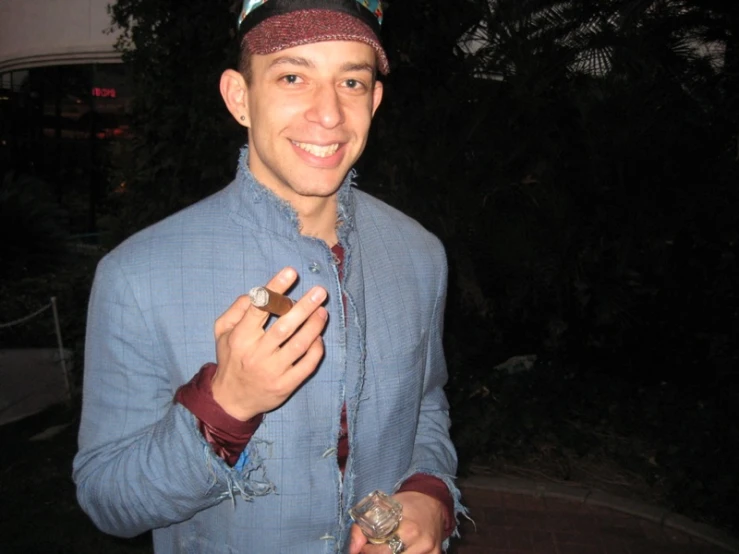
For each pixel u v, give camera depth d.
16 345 8.15
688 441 5.10
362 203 1.78
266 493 1.41
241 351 1.17
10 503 4.58
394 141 5.39
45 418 6.00
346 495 1.50
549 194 5.59
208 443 1.25
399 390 1.62
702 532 4.44
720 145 5.80
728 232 5.41
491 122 5.62
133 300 1.41
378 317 1.63
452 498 1.65
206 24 5.49
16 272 10.80
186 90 5.62
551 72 5.72
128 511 1.33
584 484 5.00
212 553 1.47
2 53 15.18
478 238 5.56
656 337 5.68
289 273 1.18
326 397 1.48
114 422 1.43
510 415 5.48
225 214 1.51
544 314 5.75
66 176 15.80
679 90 6.06
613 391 5.68
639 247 5.55
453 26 5.49
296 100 1.41
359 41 1.40
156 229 1.49
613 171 5.54
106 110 15.41
